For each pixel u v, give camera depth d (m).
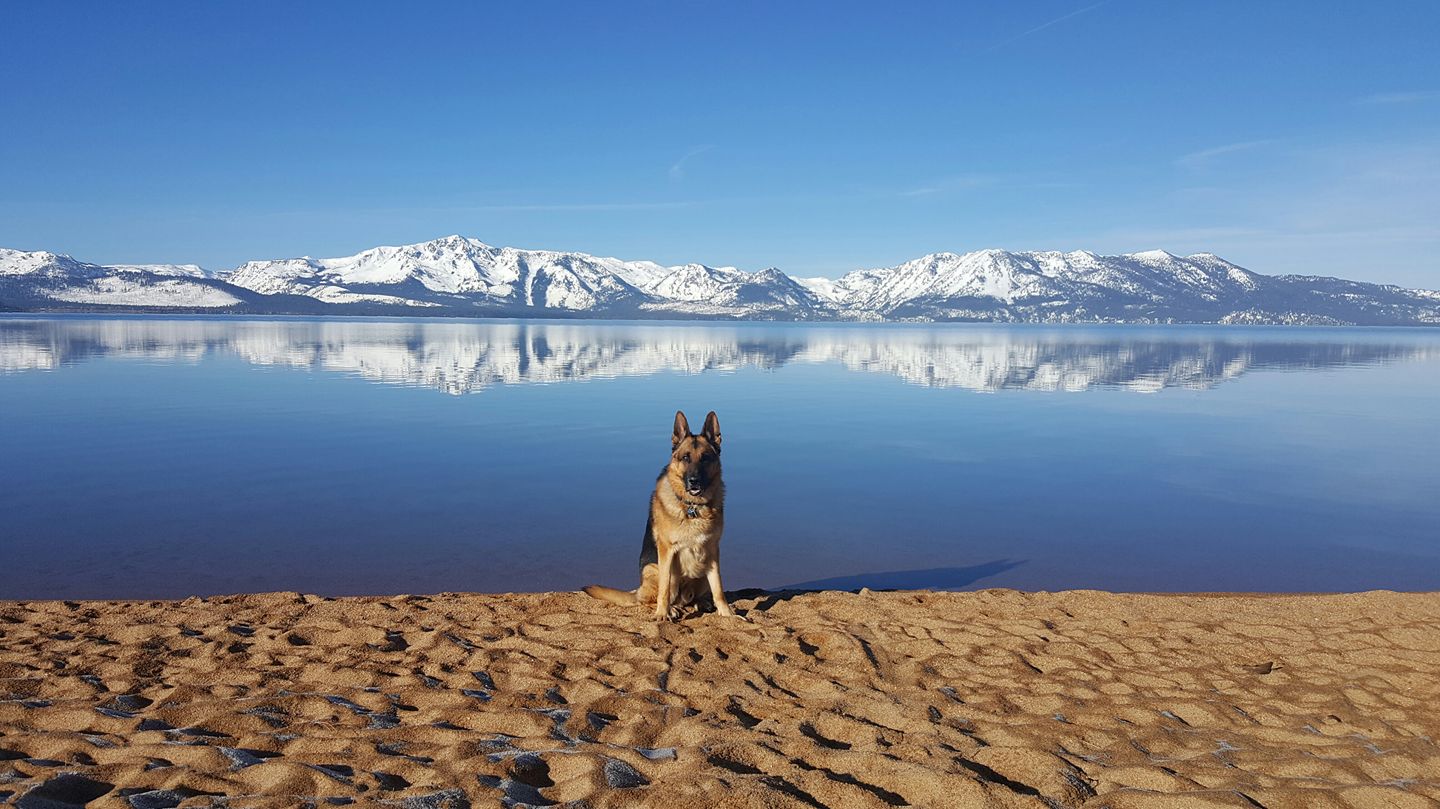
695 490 6.03
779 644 5.45
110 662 4.91
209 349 49.00
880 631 5.74
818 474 13.74
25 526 9.72
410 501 11.23
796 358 50.53
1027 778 3.42
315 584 7.73
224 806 2.96
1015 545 9.52
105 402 22.53
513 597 6.84
